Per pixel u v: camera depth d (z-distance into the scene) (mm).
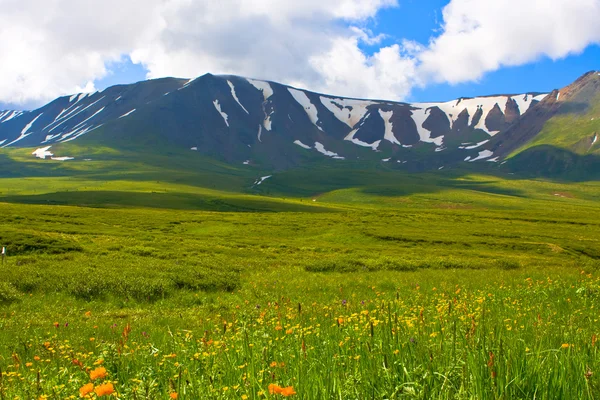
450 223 114625
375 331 7914
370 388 5137
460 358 5551
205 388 5738
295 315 12398
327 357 6516
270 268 42500
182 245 58156
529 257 69500
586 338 6855
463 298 17234
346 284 29953
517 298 18297
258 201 187125
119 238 62781
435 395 4898
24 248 45094
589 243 88188
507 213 145125
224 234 83312
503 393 4602
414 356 6055
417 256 61219
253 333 8781
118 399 5340
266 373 6000
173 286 28516
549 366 5211
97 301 24422
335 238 84188
